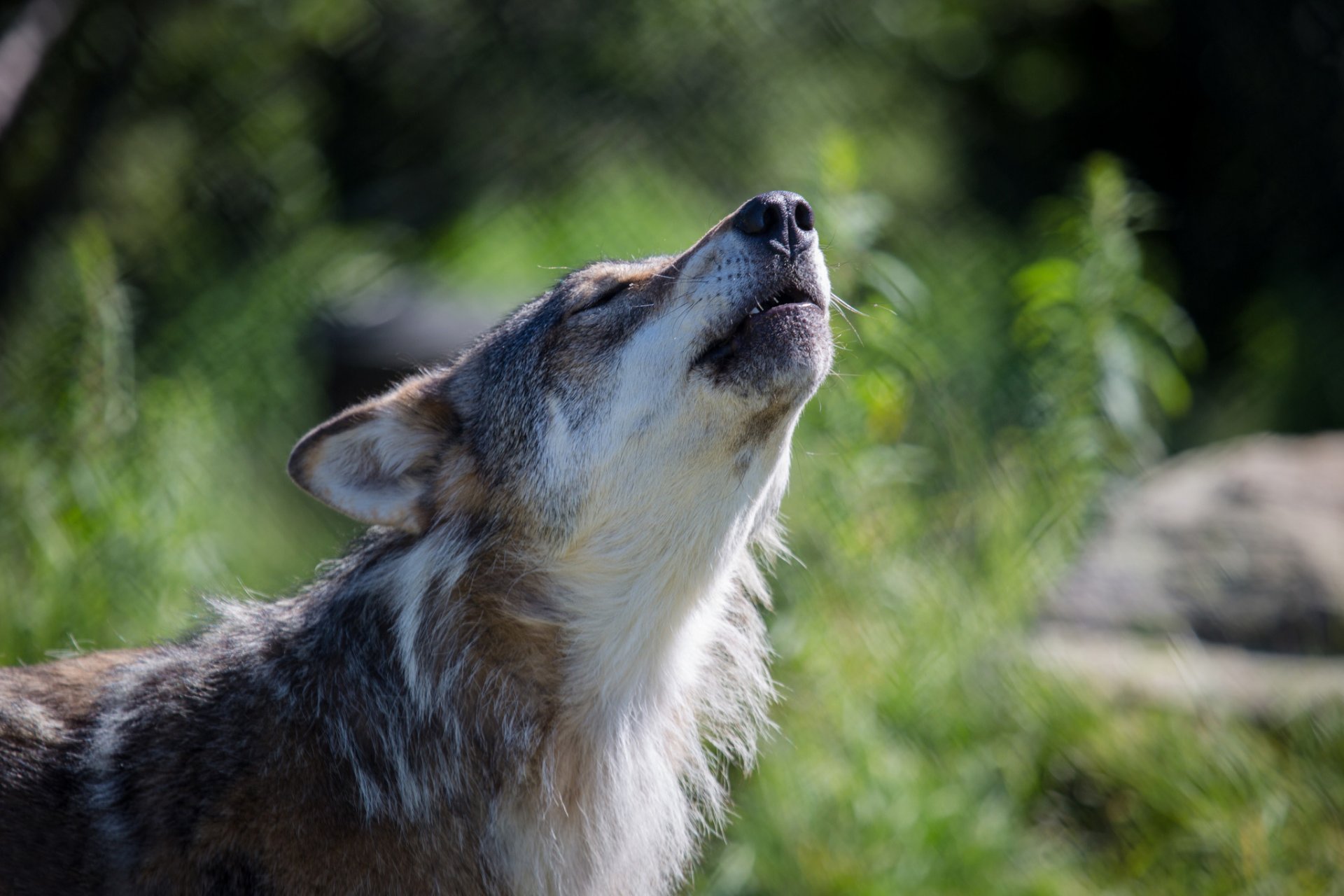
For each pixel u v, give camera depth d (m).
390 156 21.88
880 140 23.03
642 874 7.43
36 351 14.42
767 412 6.88
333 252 20.72
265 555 14.17
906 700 10.65
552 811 7.09
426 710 7.01
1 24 17.59
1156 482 13.41
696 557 7.15
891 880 9.36
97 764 6.79
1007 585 11.84
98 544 10.79
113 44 18.47
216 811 6.55
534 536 7.17
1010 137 27.53
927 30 25.53
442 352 18.77
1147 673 11.02
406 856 6.75
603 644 7.17
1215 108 26.22
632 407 6.98
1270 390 21.58
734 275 6.85
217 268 19.30
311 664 6.99
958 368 15.40
